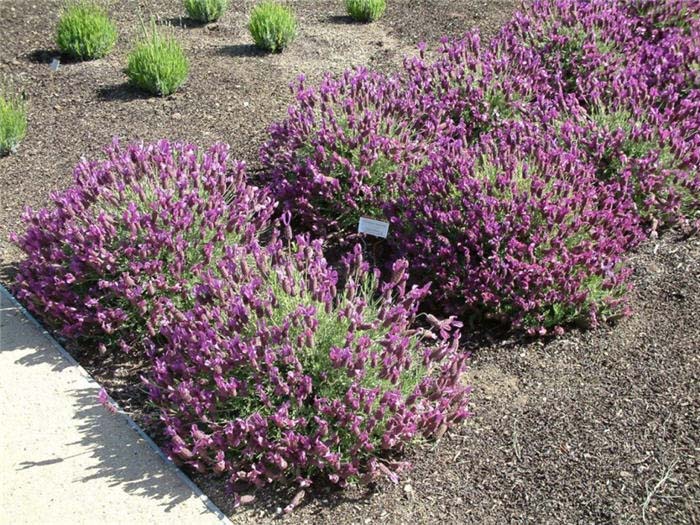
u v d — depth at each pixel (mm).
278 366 3391
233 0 9297
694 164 4781
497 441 3453
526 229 4125
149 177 4492
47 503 3174
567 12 6562
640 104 5234
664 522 2990
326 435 3195
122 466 3357
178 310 3840
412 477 3305
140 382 3871
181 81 6750
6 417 3615
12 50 7688
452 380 3428
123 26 8406
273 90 6758
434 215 4309
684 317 4094
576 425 3490
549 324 4105
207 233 4172
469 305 4145
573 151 4715
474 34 6383
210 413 3342
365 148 4676
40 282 4121
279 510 3162
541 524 3037
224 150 4906
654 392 3629
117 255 4016
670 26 6930
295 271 3732
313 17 8703
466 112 5418
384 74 6973
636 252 4664
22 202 5328
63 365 3953
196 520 3092
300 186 4859
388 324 3508
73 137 6113
